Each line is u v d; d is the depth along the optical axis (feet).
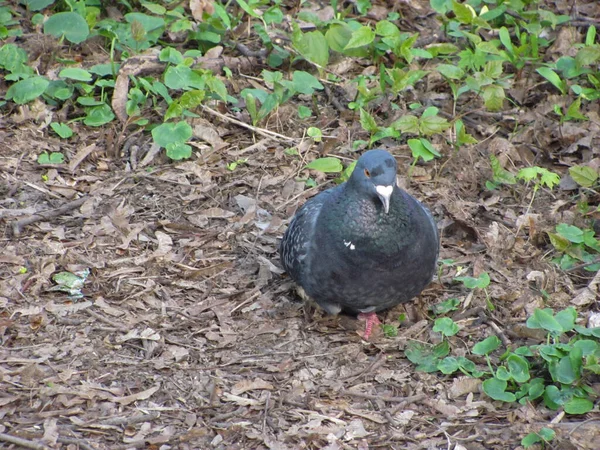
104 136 41.32
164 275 34.50
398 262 29.53
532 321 29.14
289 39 46.32
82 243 35.50
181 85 40.55
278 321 32.55
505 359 30.22
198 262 35.27
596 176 37.70
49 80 42.75
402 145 42.04
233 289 34.01
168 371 29.89
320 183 40.06
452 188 40.01
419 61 47.80
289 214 38.09
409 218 29.27
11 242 35.19
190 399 28.86
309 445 27.22
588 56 42.42
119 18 48.08
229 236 36.58
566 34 47.67
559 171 41.16
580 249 35.50
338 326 32.48
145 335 31.22
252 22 49.06
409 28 50.08
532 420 27.89
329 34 45.44
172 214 37.63
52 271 33.81
